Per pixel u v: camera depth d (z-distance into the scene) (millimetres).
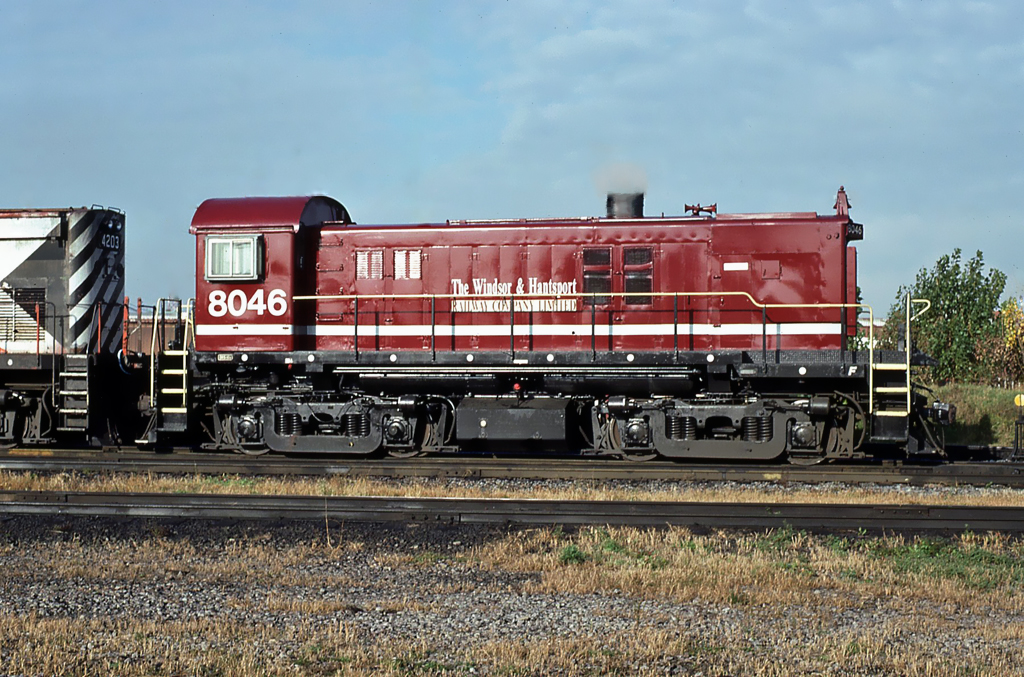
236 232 15969
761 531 10258
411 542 10000
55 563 9203
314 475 14242
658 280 15539
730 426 15172
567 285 15781
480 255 16016
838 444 14828
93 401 17000
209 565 9094
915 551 9211
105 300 17922
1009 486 13188
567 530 10406
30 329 17578
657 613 7469
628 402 15148
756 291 15219
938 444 15312
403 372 16031
